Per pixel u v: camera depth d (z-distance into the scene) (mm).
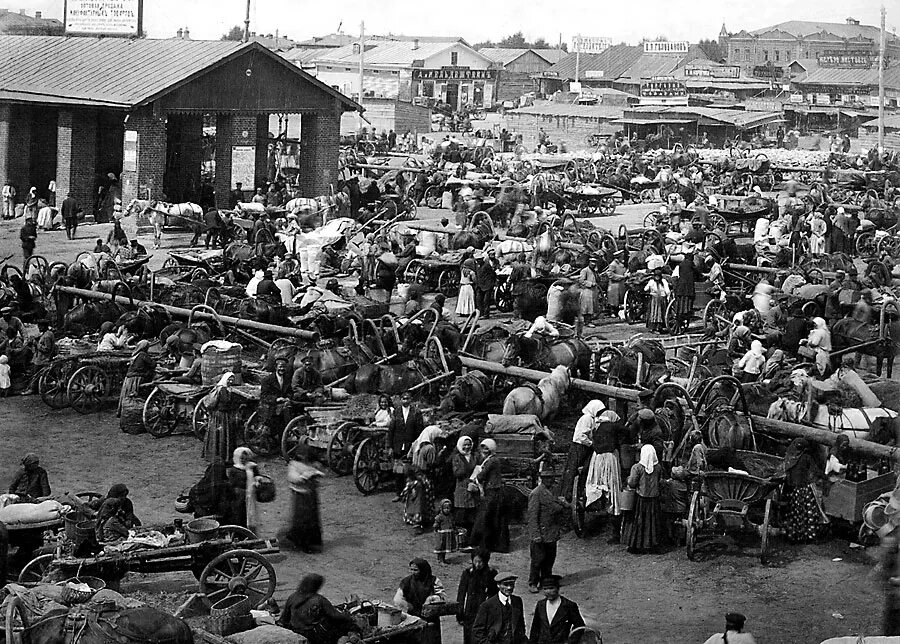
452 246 46500
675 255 39750
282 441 23734
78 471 23297
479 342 29250
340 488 22750
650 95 119312
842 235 49500
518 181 70750
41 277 36594
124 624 13625
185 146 63000
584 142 111125
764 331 31766
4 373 28766
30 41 67250
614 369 27141
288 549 19703
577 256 42469
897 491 11781
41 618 14117
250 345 31594
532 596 18094
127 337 29281
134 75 59875
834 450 20203
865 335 30750
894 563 11383
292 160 72688
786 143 104750
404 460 22422
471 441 20188
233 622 14906
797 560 19453
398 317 32625
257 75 61438
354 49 134750
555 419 25984
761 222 52406
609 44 141000
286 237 47719
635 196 74438
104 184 61938
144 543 16703
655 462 19719
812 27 116312
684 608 17609
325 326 28859
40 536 17562
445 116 118250
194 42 63812
